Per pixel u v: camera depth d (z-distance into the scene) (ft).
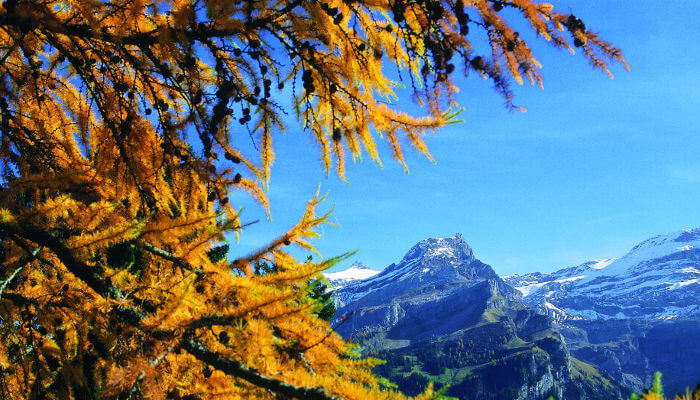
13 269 10.45
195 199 10.33
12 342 11.27
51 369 11.57
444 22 8.07
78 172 9.03
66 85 11.50
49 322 10.36
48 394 11.55
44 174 9.72
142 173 10.33
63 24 9.04
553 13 7.54
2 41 10.78
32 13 8.41
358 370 8.25
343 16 9.20
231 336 7.63
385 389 7.38
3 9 8.37
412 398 7.00
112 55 10.51
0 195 8.70
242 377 7.66
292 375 7.63
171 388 8.41
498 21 7.64
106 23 9.41
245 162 10.36
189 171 10.16
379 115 9.41
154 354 7.64
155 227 8.77
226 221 9.14
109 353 9.59
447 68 7.81
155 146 10.48
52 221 9.52
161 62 9.77
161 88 11.19
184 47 8.96
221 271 8.78
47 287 10.40
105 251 9.58
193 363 8.48
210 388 8.50
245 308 7.72
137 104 11.15
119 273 9.47
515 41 7.72
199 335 8.13
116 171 10.39
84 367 10.09
